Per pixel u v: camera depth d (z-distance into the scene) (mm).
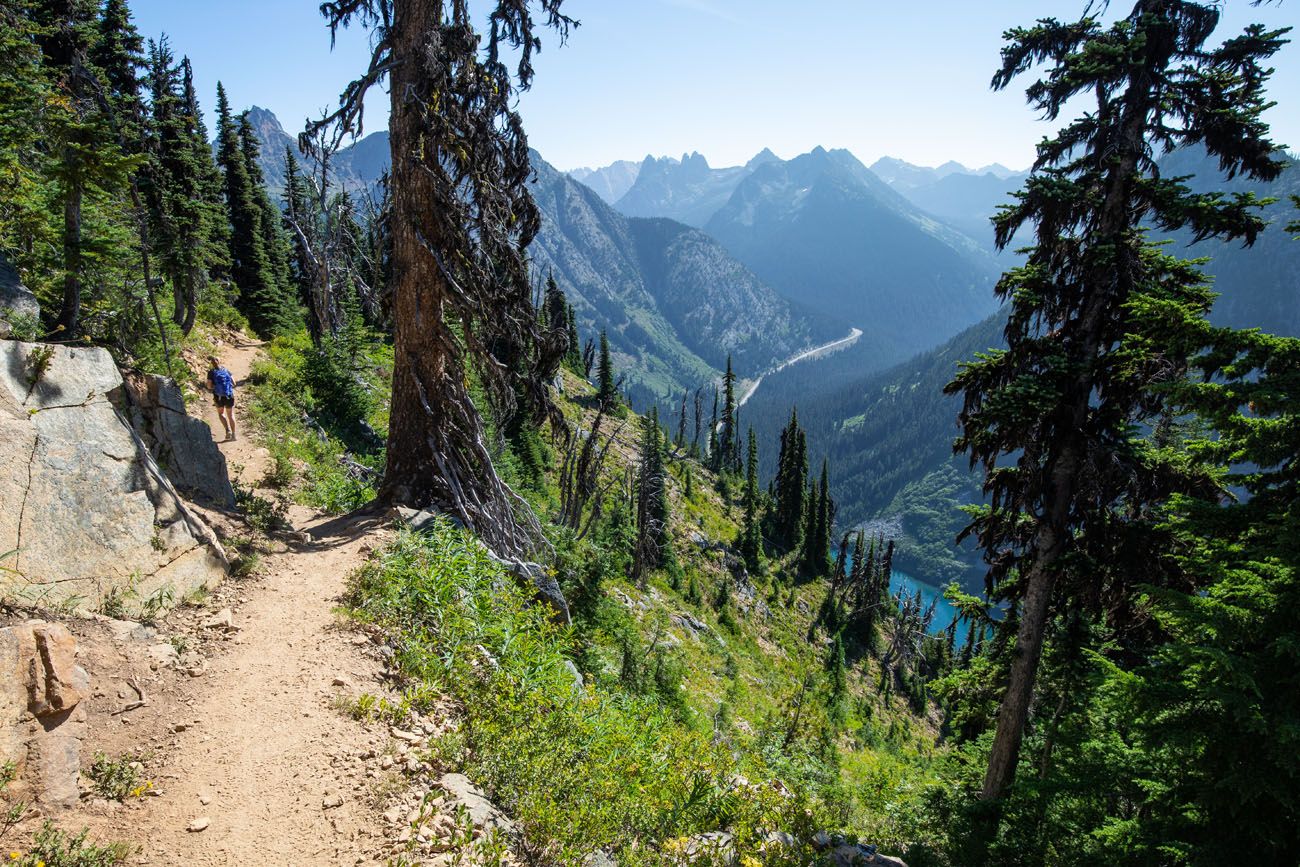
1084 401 11539
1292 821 7344
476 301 12219
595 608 18719
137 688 5859
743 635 59094
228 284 37469
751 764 10344
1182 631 8062
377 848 4816
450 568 8875
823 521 101250
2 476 6012
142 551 7133
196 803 4953
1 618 5336
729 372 128000
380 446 23531
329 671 6824
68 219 10617
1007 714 12812
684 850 6508
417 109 10906
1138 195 11062
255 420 18312
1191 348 8344
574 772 6469
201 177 35281
